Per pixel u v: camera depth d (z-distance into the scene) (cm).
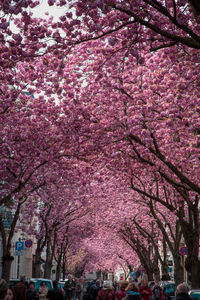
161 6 990
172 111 1739
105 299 1650
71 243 5600
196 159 2048
